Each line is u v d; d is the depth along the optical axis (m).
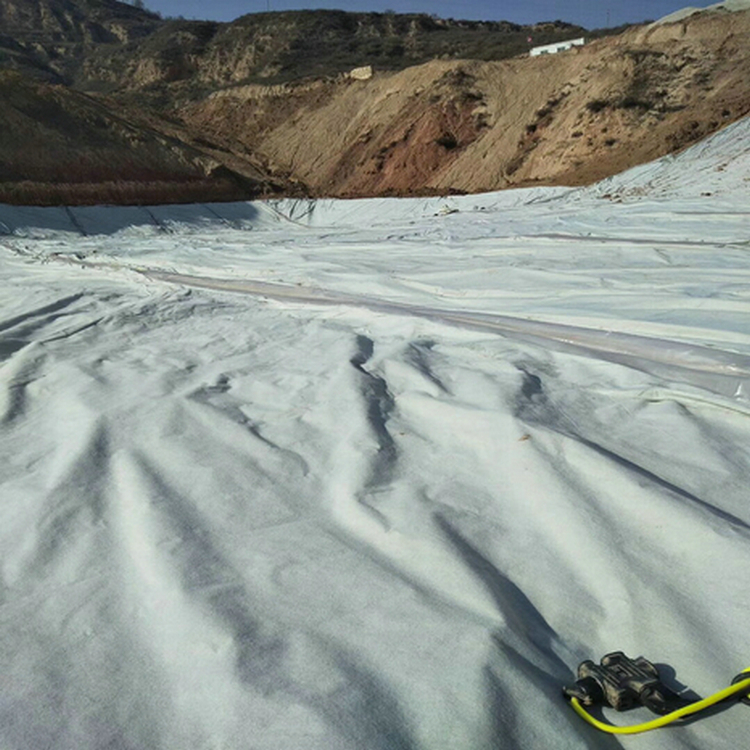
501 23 62.59
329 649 2.21
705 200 13.51
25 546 3.03
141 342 6.96
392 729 1.88
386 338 6.57
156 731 1.96
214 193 30.80
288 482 3.55
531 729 1.88
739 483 3.20
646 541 2.74
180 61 56.53
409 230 16.33
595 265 8.46
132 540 3.02
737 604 2.33
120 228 25.47
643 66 26.47
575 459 3.39
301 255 11.98
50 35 77.19
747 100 22.16
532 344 5.66
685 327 5.34
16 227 23.06
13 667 2.25
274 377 5.36
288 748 1.81
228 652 2.21
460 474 3.50
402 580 2.59
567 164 25.75
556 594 2.53
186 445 4.04
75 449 4.01
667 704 1.91
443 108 31.86
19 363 6.07
